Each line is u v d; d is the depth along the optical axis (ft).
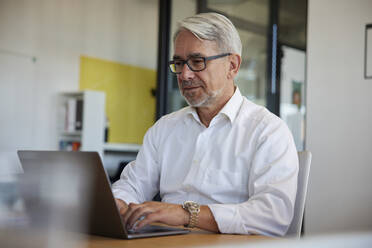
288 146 4.59
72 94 21.26
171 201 5.16
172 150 5.46
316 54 10.23
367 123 9.35
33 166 2.37
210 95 4.99
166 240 3.14
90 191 2.70
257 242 1.71
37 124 20.34
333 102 9.89
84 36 22.26
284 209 4.04
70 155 2.46
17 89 19.65
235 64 5.17
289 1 11.05
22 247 1.95
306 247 1.56
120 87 24.03
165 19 14.02
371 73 9.36
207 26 4.91
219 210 3.77
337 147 9.76
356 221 9.37
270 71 11.32
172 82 13.87
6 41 19.26
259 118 4.96
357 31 9.61
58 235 2.23
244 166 4.82
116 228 3.04
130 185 5.50
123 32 24.11
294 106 10.70
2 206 1.97
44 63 20.63
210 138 5.12
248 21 11.88
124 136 24.22
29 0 20.04
